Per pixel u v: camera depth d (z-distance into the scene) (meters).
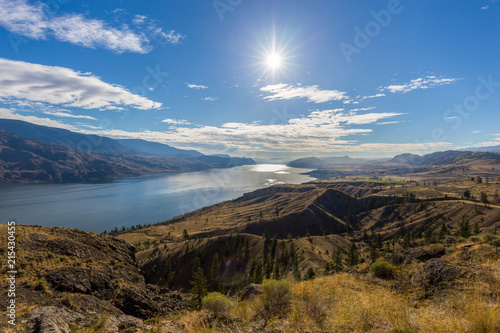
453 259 10.88
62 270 15.27
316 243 127.94
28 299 11.16
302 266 66.00
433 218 152.50
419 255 13.18
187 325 6.41
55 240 20.05
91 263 18.95
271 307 7.71
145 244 178.38
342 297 7.73
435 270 8.91
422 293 7.89
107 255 22.28
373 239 149.25
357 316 5.61
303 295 8.11
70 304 11.89
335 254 89.88
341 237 155.00
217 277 93.75
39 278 13.65
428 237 91.38
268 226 195.12
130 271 21.70
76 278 14.80
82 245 21.41
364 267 14.92
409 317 5.26
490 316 4.25
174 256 114.75
